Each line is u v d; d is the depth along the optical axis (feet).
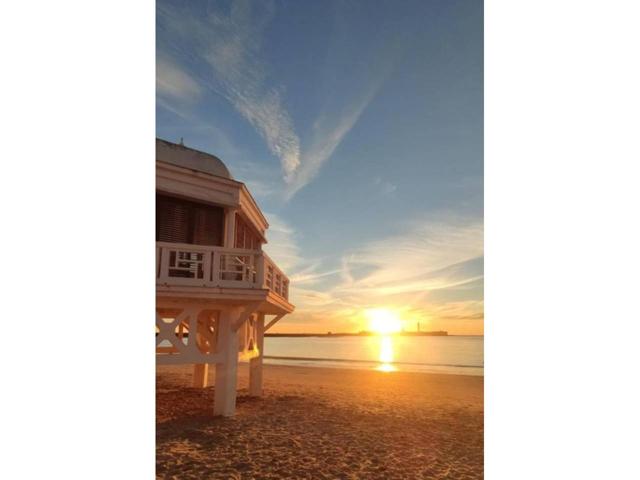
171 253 22.36
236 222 27.07
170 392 30.60
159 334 21.04
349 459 18.56
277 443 19.93
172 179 22.80
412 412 29.01
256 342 32.14
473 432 23.68
